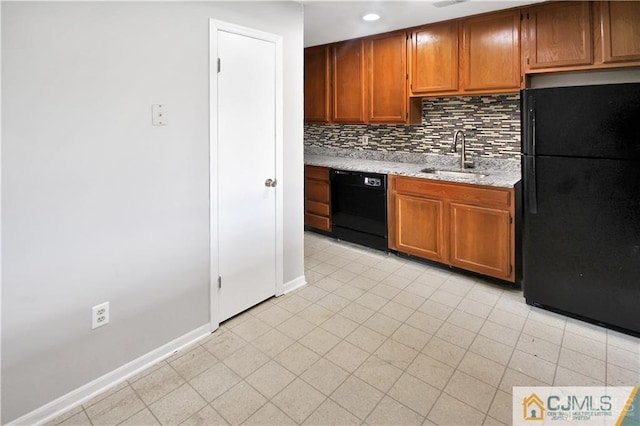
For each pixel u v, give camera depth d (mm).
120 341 1886
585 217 2281
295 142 2795
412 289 2945
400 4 2805
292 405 1731
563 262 2408
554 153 2316
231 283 2447
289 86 2688
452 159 3666
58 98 1562
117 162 1783
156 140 1930
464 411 1685
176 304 2125
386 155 4219
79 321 1722
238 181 2404
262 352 2133
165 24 1908
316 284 3041
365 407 1717
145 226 1931
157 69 1896
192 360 2059
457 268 3225
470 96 3463
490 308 2627
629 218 2137
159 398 1776
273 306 2664
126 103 1789
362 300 2762
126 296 1887
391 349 2154
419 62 3453
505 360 2043
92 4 1631
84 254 1709
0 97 1413
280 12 2553
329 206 4145
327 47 4188
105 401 1754
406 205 3445
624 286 2205
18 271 1519
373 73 3814
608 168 2156
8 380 1532
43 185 1555
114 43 1719
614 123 2098
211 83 2156
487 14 2994
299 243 2947
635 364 1988
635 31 2416
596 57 2566
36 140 1518
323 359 2068
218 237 2314
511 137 3268
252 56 2391
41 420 1627
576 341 2211
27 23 1454
